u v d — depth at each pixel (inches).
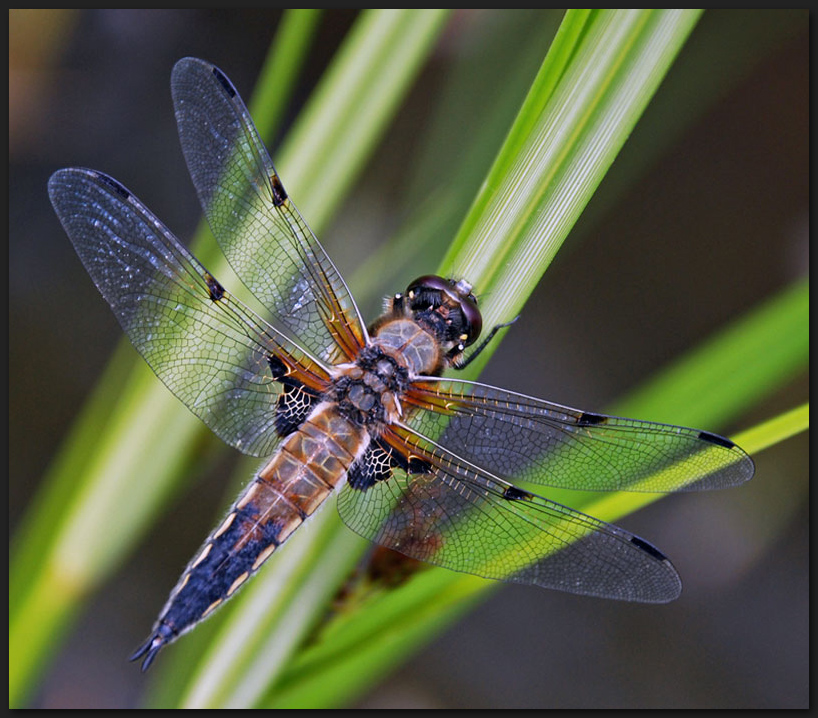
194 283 16.0
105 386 16.7
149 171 18.1
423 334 16.2
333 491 16.0
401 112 18.1
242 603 15.9
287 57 16.3
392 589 15.9
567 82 15.5
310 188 16.1
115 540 16.1
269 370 16.1
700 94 17.1
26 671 16.1
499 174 15.6
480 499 16.0
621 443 15.9
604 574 15.8
